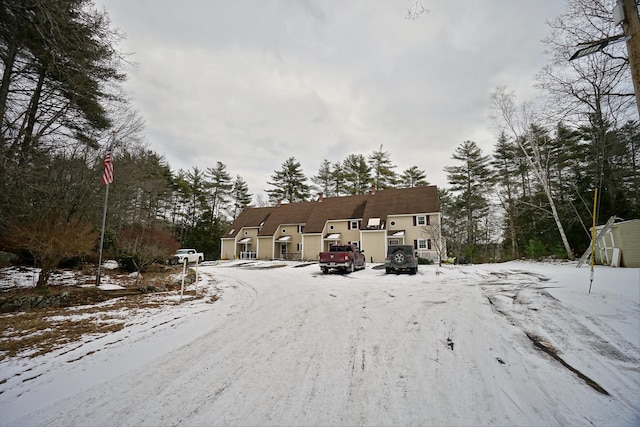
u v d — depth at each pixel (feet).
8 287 30.73
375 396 10.69
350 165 149.07
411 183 145.07
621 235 48.06
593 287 28.27
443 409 9.79
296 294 33.37
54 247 30.22
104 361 14.57
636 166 68.59
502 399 10.37
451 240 95.35
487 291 30.58
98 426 9.27
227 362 14.19
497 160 120.37
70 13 28.63
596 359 13.43
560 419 9.23
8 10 26.99
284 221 121.49
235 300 30.91
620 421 9.12
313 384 11.71
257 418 9.46
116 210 64.64
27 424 9.43
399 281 43.16
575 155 71.61
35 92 39.81
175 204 142.41
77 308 26.55
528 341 15.79
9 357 15.11
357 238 104.63
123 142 61.11
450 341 16.17
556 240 75.10
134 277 45.57
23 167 32.71
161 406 10.34
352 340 16.78
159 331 19.67
